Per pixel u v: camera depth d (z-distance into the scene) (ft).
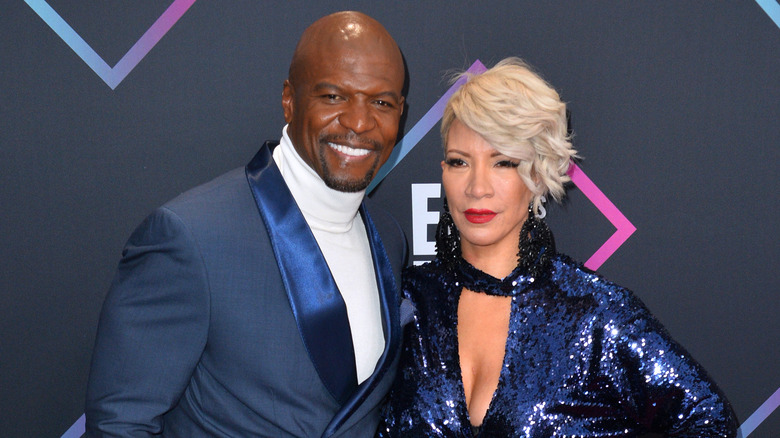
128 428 4.09
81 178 5.86
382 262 4.91
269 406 4.29
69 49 5.72
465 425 4.56
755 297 6.36
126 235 5.96
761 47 6.10
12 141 5.76
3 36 5.65
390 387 4.84
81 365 6.06
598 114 6.16
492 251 4.81
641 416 4.61
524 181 4.60
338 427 4.38
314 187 4.49
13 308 5.92
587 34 6.06
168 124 5.89
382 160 4.51
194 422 4.45
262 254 4.31
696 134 6.19
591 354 4.54
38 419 6.06
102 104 5.80
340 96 4.24
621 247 6.31
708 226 6.29
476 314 4.83
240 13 5.82
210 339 4.26
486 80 4.57
